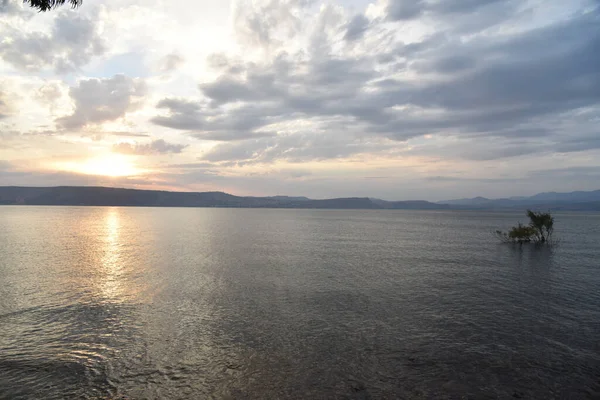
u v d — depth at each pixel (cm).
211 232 6850
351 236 6172
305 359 1213
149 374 1112
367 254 3794
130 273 2681
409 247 4481
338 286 2277
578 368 1142
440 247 4478
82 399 975
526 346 1313
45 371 1130
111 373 1118
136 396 993
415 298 1983
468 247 4459
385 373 1114
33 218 11606
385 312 1727
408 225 10006
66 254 3650
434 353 1255
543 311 1733
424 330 1479
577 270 2812
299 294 2077
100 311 1742
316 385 1042
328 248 4362
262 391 1012
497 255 3691
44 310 1750
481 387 1030
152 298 1984
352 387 1031
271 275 2631
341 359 1210
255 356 1237
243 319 1623
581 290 2152
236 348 1302
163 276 2577
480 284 2323
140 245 4559
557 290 2155
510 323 1561
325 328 1505
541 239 5084
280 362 1191
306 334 1439
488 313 1703
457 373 1112
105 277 2530
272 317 1653
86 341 1368
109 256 3550
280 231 7294
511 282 2381
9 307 1794
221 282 2386
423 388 1026
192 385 1046
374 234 6631
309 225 9681
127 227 8156
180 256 3588
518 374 1105
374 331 1470
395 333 1447
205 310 1766
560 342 1350
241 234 6419
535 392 1004
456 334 1434
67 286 2245
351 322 1581
